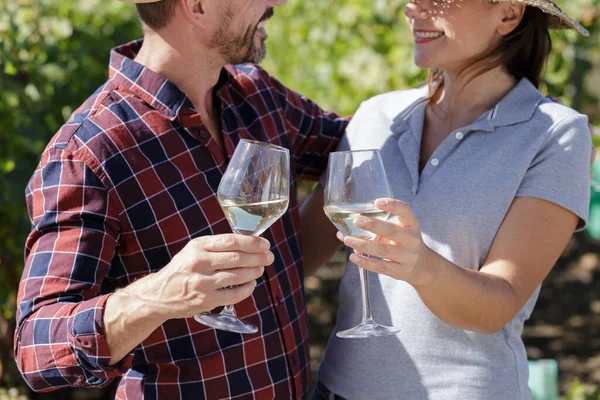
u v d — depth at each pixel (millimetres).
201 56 2270
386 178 1923
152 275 1856
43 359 1970
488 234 2260
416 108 2502
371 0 5438
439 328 2295
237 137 2363
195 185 2217
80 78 4719
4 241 4445
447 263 2000
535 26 2422
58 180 2084
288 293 2350
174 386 2197
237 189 1827
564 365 6211
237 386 2215
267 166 1840
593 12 5879
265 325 2254
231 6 2199
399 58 5117
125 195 2133
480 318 2100
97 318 1889
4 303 4418
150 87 2225
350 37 5590
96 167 2098
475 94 2432
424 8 2367
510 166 2270
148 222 2162
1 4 4461
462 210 2273
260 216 1844
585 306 7465
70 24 4770
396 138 2482
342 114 5398
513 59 2445
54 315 1961
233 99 2484
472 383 2270
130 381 2229
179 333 2182
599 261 8555
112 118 2170
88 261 2047
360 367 2381
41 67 4559
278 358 2277
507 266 2189
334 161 1926
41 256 2057
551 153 2256
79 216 2061
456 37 2348
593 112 9414
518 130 2312
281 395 2277
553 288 7957
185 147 2221
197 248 1761
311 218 2689
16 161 4414
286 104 2662
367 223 1826
